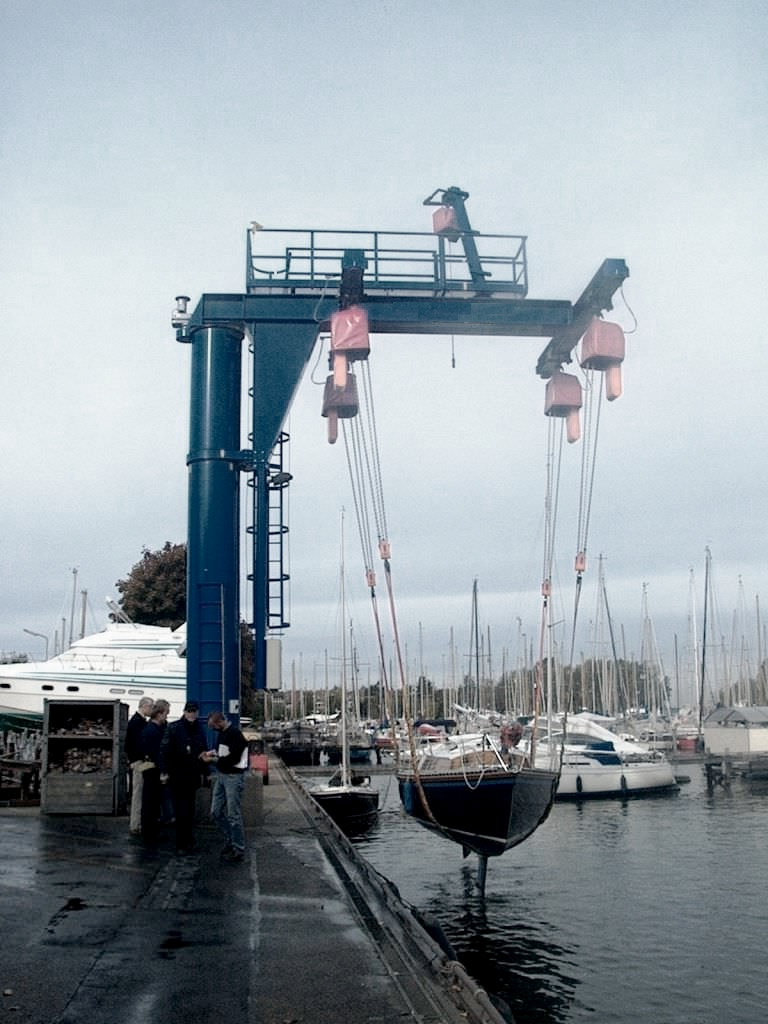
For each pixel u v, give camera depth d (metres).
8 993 6.85
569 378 19.64
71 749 16.33
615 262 17.66
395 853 31.73
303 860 13.07
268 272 19.19
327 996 7.05
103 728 16.36
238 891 10.72
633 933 20.72
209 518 18.33
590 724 51.09
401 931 8.99
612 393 18.30
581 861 29.94
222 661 18.03
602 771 48.47
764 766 56.56
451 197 19.47
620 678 79.38
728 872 27.91
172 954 8.00
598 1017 15.47
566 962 18.56
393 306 19.11
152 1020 6.43
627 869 28.45
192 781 13.28
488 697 76.75
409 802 21.55
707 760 52.03
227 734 12.95
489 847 20.80
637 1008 15.91
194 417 18.69
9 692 32.84
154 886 10.68
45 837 13.91
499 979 17.50
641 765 49.38
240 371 19.14
